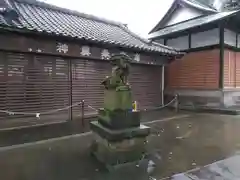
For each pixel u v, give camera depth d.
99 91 10.45
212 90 12.47
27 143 6.59
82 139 7.13
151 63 11.84
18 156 5.51
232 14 10.98
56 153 5.75
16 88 8.09
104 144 5.42
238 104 13.11
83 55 9.24
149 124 9.41
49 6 11.89
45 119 8.83
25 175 4.38
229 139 6.92
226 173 4.36
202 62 13.18
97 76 10.36
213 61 12.63
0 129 7.73
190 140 6.89
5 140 6.76
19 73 8.15
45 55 8.73
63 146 6.37
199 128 8.54
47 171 4.59
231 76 13.12
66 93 9.41
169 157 5.38
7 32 7.11
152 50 10.75
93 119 9.78
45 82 8.80
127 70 5.41
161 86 13.39
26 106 8.34
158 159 5.25
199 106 13.01
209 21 11.61
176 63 14.69
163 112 12.41
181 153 5.66
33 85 8.50
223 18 11.07
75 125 8.79
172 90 14.64
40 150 5.99
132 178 4.23
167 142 6.70
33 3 11.37
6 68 7.83
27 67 8.33
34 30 7.13
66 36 7.85
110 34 11.37
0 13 7.61
